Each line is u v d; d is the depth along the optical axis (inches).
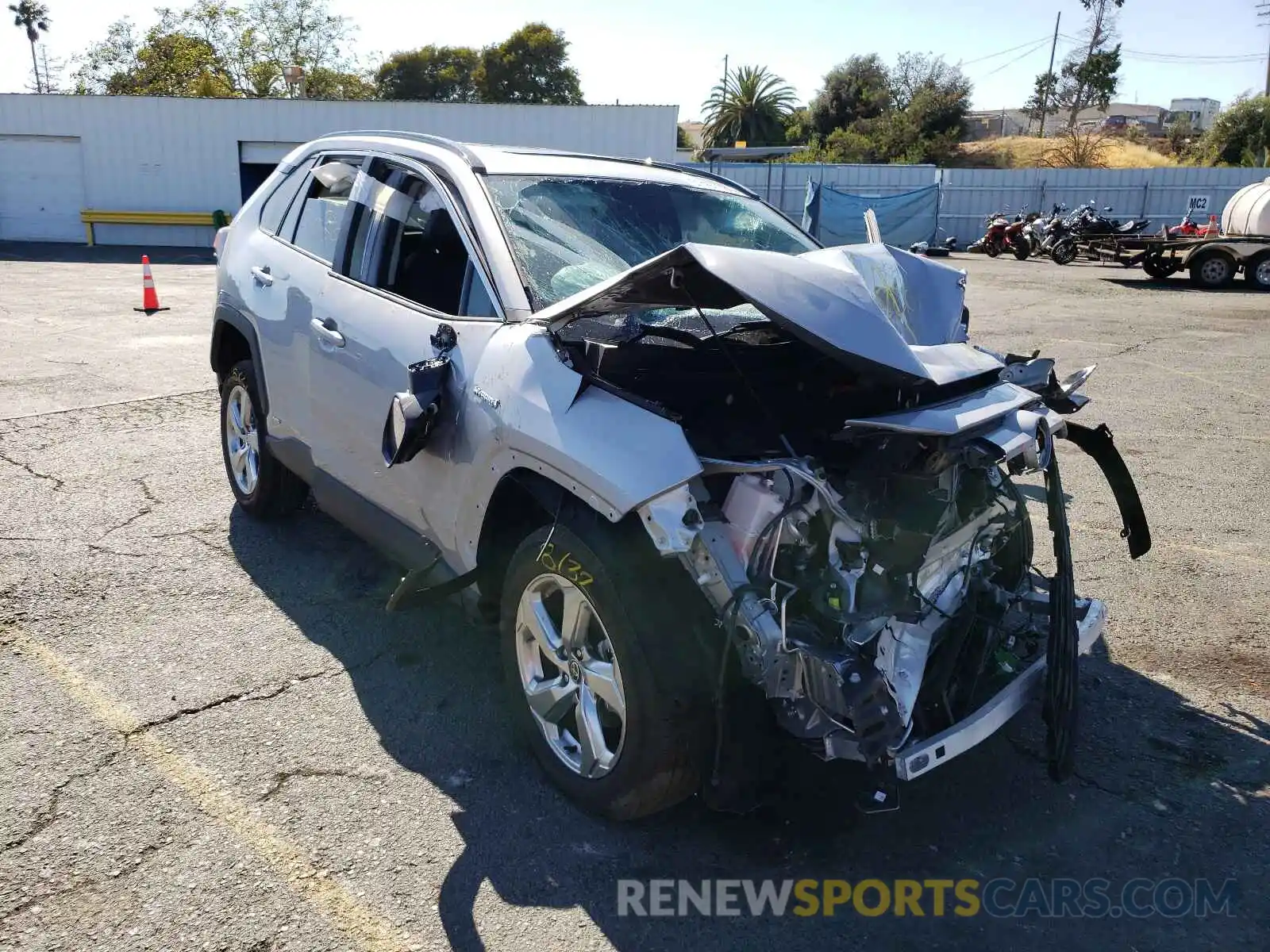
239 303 188.9
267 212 195.3
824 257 134.8
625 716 110.2
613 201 159.2
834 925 103.7
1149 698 148.3
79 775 122.6
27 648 153.4
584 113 1016.9
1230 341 474.9
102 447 258.8
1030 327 519.5
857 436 106.9
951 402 115.0
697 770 110.7
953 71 2269.9
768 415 117.3
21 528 201.6
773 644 99.9
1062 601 118.0
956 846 116.5
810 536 105.0
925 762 103.7
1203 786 127.9
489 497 124.0
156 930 98.3
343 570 186.5
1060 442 289.0
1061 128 2827.3
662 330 128.6
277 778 123.9
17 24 3021.7
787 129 2630.4
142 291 617.9
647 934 101.3
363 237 160.9
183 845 111.0
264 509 202.2
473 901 104.7
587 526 111.8
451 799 121.5
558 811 120.1
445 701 143.9
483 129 1039.6
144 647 155.3
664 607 108.0
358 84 2370.8
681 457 103.3
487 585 133.8
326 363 157.8
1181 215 1175.6
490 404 122.8
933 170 1182.9
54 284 661.3
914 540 104.9
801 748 111.7
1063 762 113.0
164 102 1079.6
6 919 98.8
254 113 1076.5
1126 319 555.8
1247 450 279.6
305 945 97.4
